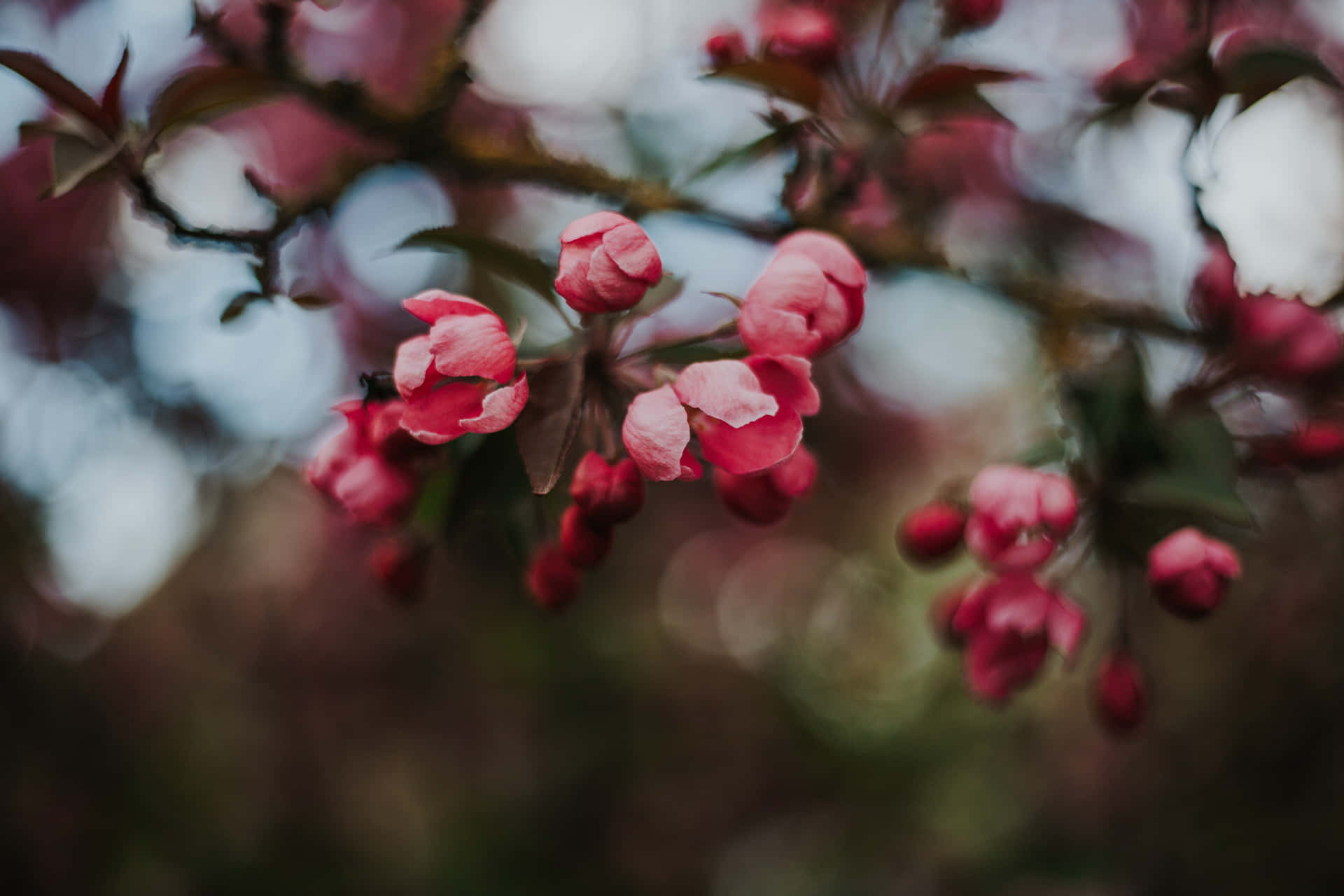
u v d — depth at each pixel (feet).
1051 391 1.35
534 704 2.49
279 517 2.38
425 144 1.24
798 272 1.12
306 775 2.36
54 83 1.16
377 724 2.48
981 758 2.53
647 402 1.10
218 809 2.18
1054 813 2.29
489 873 2.34
